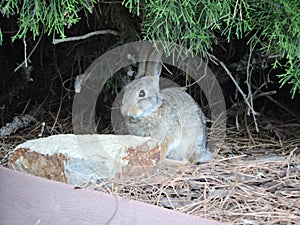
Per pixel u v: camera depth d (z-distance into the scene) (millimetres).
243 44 1629
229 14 1265
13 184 1058
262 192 1195
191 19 1284
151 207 1014
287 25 1301
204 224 978
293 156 1402
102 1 1475
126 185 1216
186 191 1202
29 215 1004
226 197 1170
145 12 1345
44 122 1623
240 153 1480
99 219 994
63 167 1220
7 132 1593
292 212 1119
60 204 1021
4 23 1635
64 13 1265
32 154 1246
